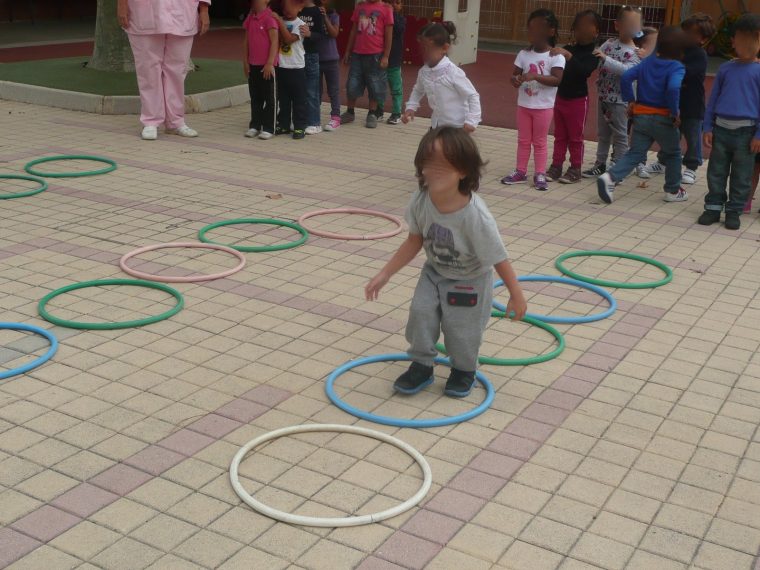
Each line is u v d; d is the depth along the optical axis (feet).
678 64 26.13
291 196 27.45
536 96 28.30
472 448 13.47
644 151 27.20
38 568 10.50
